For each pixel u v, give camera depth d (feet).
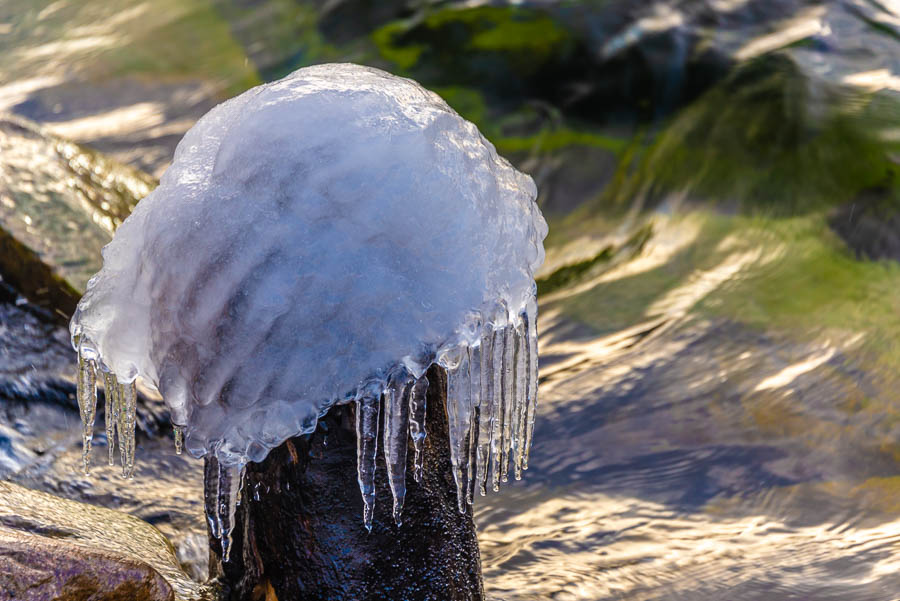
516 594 11.73
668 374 17.10
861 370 16.71
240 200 8.02
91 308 8.66
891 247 20.59
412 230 7.94
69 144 21.06
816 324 18.20
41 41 35.63
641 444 15.33
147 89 32.04
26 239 17.11
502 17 31.48
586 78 29.22
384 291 7.89
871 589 11.56
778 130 25.46
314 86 8.30
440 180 8.03
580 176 26.17
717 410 16.03
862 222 21.61
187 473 14.43
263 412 8.06
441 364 8.39
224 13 36.40
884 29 28.45
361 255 7.89
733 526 13.28
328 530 9.11
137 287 8.54
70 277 16.88
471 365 8.55
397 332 7.96
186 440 8.25
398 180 7.92
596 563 12.50
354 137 7.97
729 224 22.97
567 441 15.53
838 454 14.70
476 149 8.59
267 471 9.25
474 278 8.13
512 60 30.35
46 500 11.05
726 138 25.94
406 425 8.19
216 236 7.97
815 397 16.12
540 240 9.07
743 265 20.98
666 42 28.99
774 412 15.85
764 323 18.45
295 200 7.90
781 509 13.56
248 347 7.92
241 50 34.27
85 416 9.61
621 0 30.58
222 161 8.24
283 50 33.99
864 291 19.24
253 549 9.62
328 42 33.68
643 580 12.02
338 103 8.13
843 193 22.81
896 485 13.87
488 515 13.83
